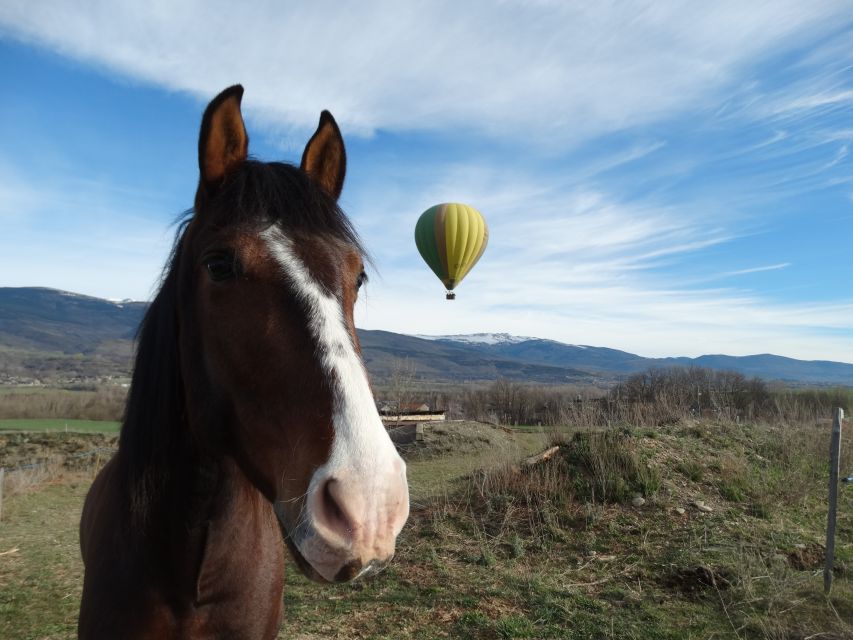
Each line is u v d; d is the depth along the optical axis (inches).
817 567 184.7
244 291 52.4
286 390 48.7
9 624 168.7
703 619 156.5
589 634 151.6
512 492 253.4
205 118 59.4
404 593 181.9
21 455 505.4
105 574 67.5
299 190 58.9
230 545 68.4
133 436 67.7
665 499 236.4
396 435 519.2
